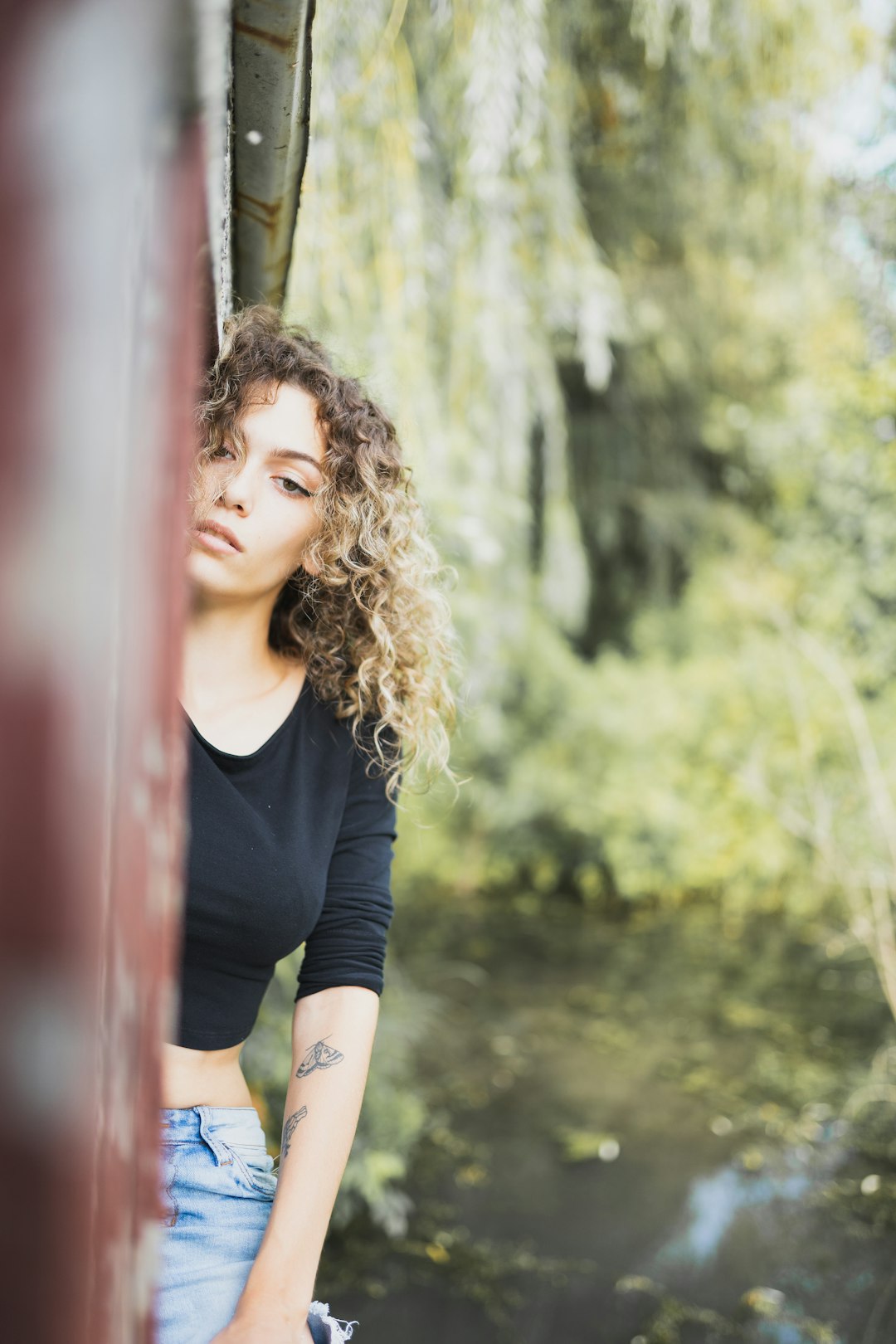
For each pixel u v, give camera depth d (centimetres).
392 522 118
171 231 41
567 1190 298
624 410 604
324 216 207
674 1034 416
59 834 29
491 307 288
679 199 471
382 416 119
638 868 585
